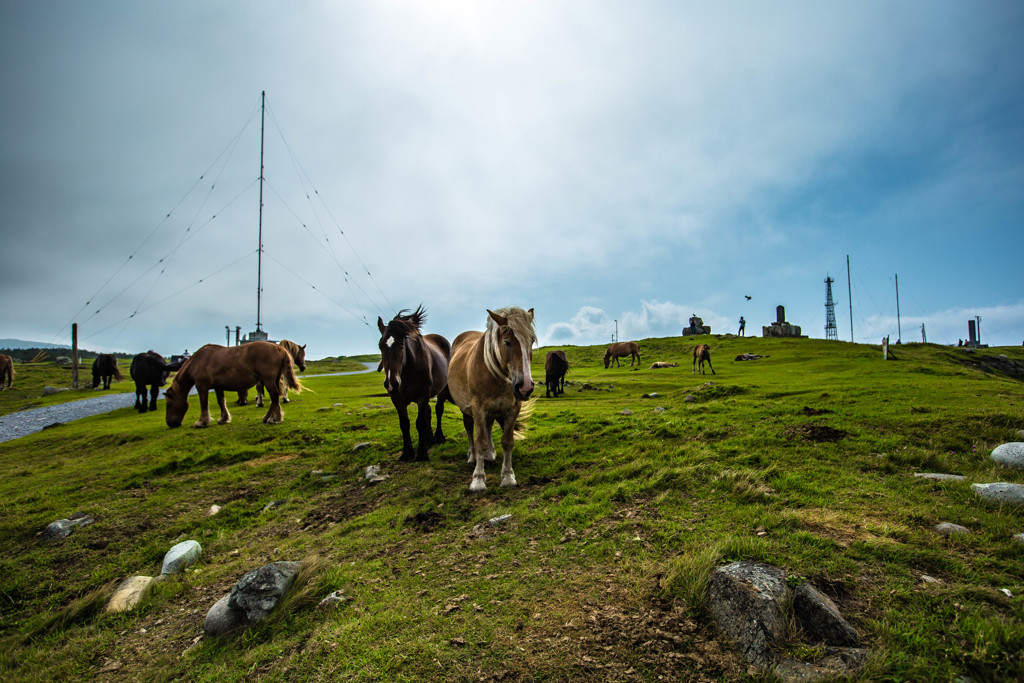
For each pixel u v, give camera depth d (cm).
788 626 286
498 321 580
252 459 942
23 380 3725
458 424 1105
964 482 482
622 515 478
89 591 532
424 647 312
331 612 385
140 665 390
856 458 582
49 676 397
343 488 745
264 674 329
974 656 253
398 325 753
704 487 527
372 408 1419
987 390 1028
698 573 333
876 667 252
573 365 4694
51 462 1095
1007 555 351
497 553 436
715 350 4472
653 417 932
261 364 1216
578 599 345
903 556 352
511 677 279
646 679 265
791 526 408
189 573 540
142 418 1577
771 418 813
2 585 546
